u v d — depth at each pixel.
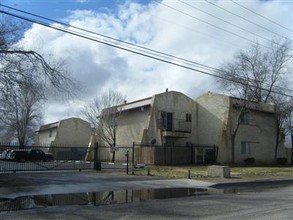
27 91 20.66
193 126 48.16
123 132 48.84
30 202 13.66
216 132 46.31
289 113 50.53
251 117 49.91
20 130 56.41
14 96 20.62
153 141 43.44
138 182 20.06
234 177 24.75
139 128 46.31
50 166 32.38
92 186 18.09
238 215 11.03
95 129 54.41
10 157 44.12
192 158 44.09
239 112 46.75
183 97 47.50
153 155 41.12
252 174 28.30
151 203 13.80
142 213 11.62
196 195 16.44
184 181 21.12
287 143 57.94
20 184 18.06
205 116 48.06
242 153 47.94
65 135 62.97
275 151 51.31
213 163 43.97
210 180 22.06
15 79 20.27
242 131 48.28
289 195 16.53
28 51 20.33
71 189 16.94
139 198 15.18
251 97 49.94
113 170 28.69
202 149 45.25
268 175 28.03
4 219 10.64
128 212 11.82
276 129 52.25
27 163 37.75
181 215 11.20
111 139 50.00
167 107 45.59
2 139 56.25
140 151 43.16
